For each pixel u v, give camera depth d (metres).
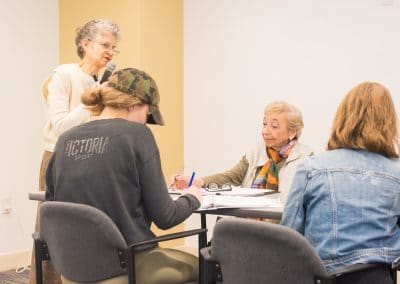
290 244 1.34
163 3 4.24
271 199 1.97
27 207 4.19
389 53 3.44
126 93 1.82
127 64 4.13
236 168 2.80
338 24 3.65
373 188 1.49
